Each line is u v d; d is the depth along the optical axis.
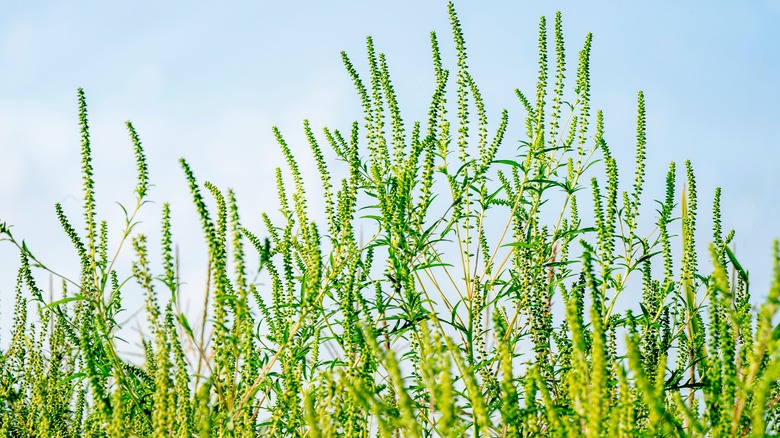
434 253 1.92
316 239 1.84
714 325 1.71
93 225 1.85
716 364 1.69
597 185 1.89
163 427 1.76
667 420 1.66
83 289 1.83
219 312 1.79
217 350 1.79
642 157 1.92
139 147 1.84
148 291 1.78
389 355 1.68
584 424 1.68
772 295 1.63
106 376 1.84
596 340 1.67
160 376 1.77
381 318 1.86
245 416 1.81
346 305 1.83
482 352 1.89
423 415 1.80
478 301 1.90
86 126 1.86
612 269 1.87
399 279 1.88
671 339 1.88
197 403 1.79
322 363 1.84
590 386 1.68
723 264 1.78
